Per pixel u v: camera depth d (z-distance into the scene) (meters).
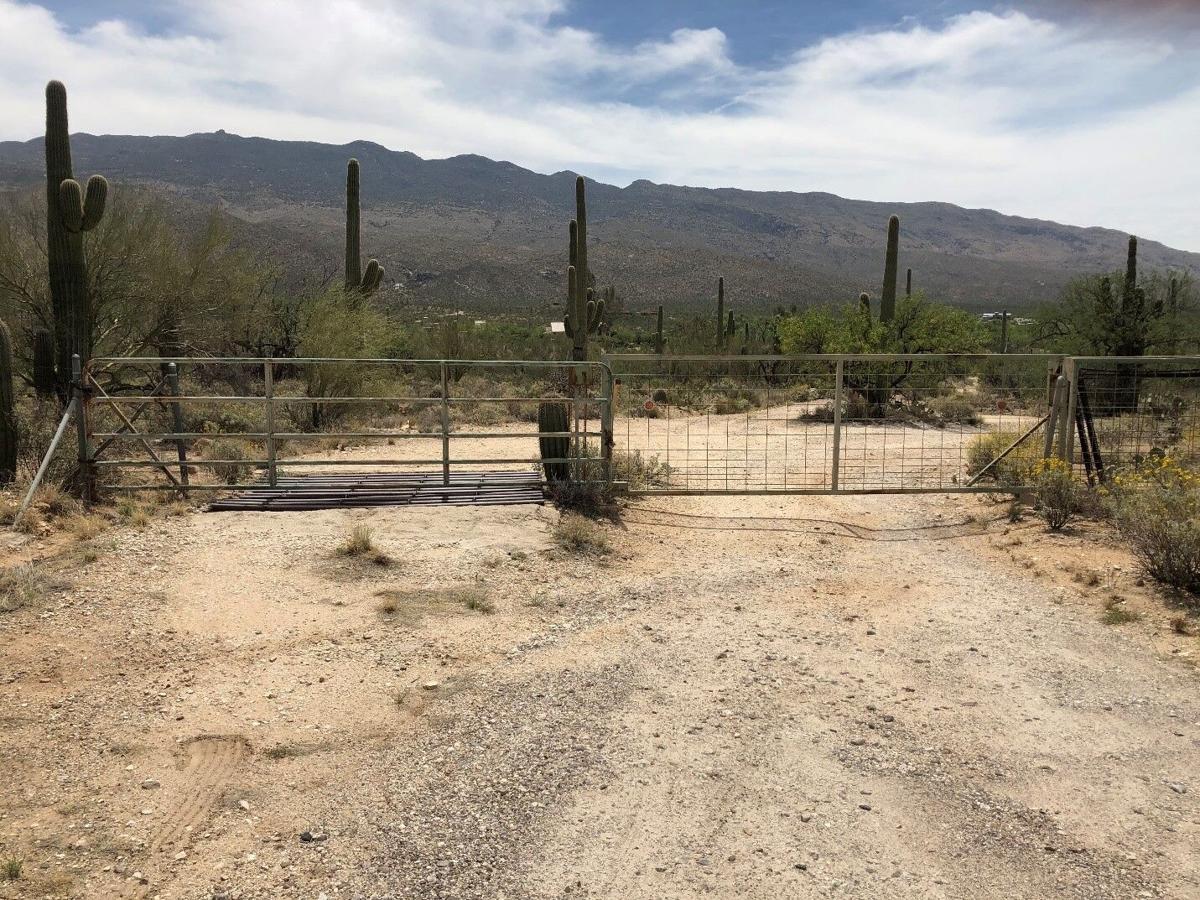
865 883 4.14
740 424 22.23
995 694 6.23
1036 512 11.22
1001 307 188.50
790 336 29.14
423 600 7.82
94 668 6.21
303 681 6.18
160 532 9.33
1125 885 4.13
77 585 7.59
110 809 4.64
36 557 8.27
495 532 9.78
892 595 8.52
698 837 4.49
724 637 7.30
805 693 6.23
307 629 7.05
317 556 8.74
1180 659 6.73
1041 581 8.82
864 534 10.84
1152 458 11.81
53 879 4.05
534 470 13.13
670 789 4.93
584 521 10.38
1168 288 31.08
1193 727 5.70
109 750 5.20
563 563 9.07
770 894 4.06
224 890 4.05
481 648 6.89
